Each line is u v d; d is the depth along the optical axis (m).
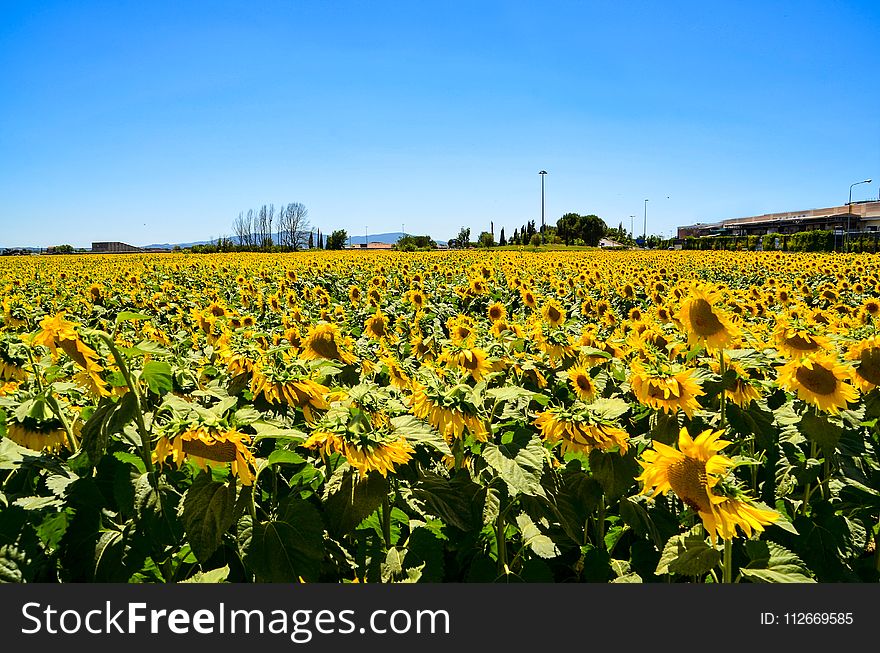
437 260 35.59
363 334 7.31
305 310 10.94
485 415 2.89
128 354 2.63
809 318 7.43
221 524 2.24
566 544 3.16
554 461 3.11
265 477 2.97
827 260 32.75
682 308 3.90
